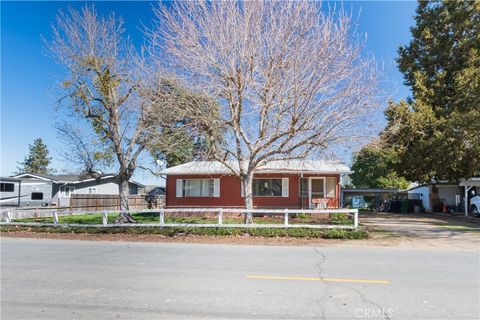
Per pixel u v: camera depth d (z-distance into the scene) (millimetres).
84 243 12828
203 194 23656
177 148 16484
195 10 13930
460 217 23484
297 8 13141
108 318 4883
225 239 13562
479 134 21984
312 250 11000
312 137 13797
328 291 6148
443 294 5980
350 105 13312
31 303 5539
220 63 14086
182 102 14414
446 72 26406
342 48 13164
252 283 6695
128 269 8031
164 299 5703
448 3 26469
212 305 5395
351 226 14359
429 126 25016
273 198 22703
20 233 15703
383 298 5746
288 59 13203
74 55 16734
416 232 15602
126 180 17938
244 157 15828
